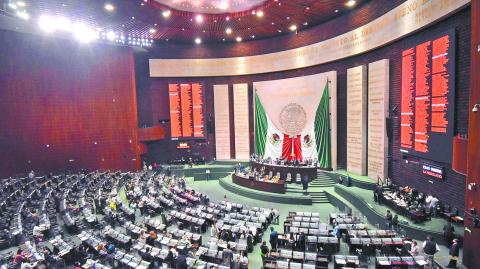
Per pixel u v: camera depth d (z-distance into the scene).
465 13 13.20
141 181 25.59
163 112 32.53
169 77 32.22
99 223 16.67
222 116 32.41
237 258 11.77
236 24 25.38
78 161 28.47
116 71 30.02
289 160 26.05
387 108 19.38
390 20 18.17
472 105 10.48
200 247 12.62
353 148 22.47
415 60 16.53
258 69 30.34
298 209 19.92
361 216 17.33
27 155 26.00
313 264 11.20
